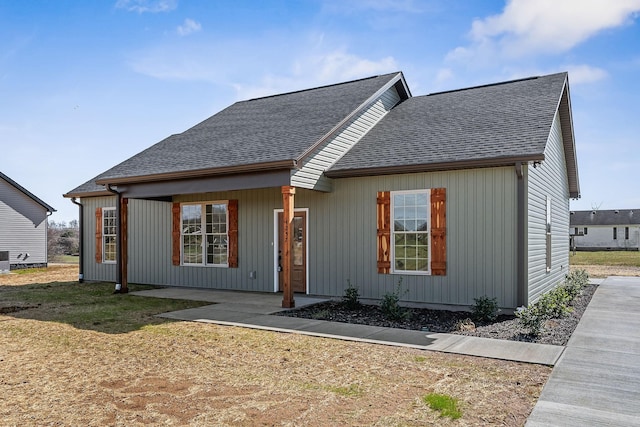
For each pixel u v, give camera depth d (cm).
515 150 845
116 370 531
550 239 1134
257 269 1209
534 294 927
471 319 830
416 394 444
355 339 677
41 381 493
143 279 1431
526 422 377
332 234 1070
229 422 379
